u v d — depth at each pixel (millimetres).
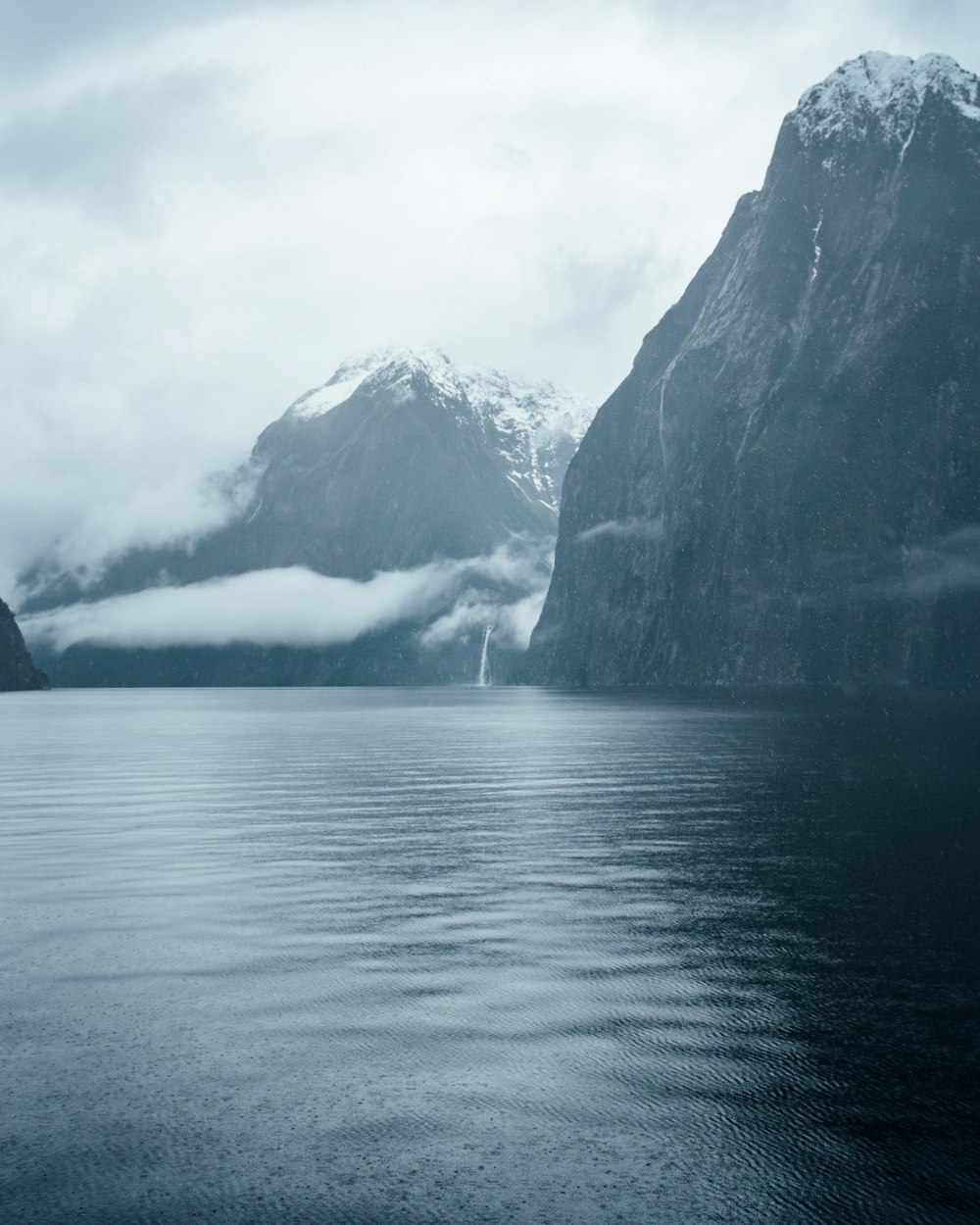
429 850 31531
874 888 25281
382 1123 12789
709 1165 11758
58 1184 11484
